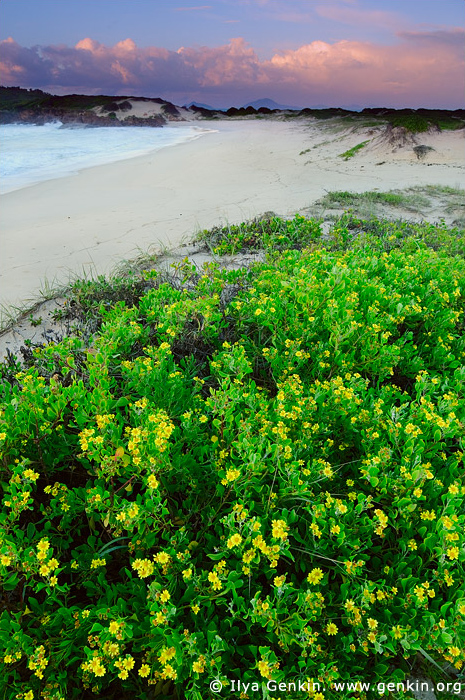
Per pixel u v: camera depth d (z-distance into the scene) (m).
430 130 21.41
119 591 2.04
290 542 2.31
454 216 10.21
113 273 6.63
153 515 2.16
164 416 2.40
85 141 32.94
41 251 7.87
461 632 1.91
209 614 1.96
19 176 16.58
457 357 3.98
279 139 27.64
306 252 6.36
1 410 2.53
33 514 2.45
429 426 2.74
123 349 3.48
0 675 1.77
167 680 1.89
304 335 3.66
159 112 60.12
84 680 1.86
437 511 2.33
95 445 2.32
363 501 2.21
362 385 3.11
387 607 2.09
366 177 15.37
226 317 4.21
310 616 1.85
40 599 2.19
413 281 4.68
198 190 13.43
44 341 4.84
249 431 2.43
